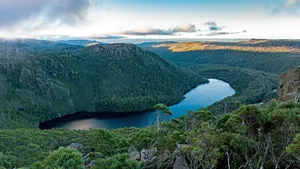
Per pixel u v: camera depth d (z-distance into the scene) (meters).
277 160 20.61
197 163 22.23
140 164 26.31
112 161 24.94
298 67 55.50
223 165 22.25
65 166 21.00
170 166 26.11
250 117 24.61
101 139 37.41
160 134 37.91
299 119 22.33
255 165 20.89
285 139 21.97
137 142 38.38
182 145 26.28
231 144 21.94
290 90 52.56
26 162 45.94
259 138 22.08
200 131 25.42
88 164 32.03
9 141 70.38
